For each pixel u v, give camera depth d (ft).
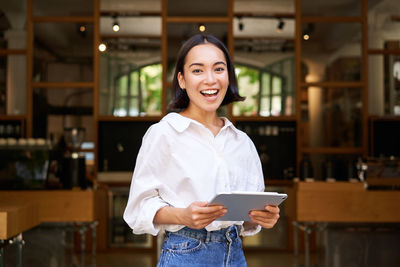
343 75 21.97
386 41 21.77
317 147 21.91
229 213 5.22
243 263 5.90
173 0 22.07
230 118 22.00
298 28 21.97
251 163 6.01
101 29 22.00
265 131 22.09
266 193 4.88
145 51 22.00
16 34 21.65
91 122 21.86
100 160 21.91
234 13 22.03
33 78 21.74
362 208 16.02
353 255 15.47
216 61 5.60
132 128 22.02
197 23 22.03
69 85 21.80
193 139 5.53
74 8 21.95
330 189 16.25
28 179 15.46
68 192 15.60
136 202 5.53
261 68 22.07
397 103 21.67
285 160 22.03
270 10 22.04
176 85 6.01
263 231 21.59
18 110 21.52
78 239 20.93
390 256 15.33
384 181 16.35
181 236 5.55
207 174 5.50
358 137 21.85
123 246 21.42
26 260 13.98
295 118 21.93
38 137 21.59
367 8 21.85
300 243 21.42
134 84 21.97
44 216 15.51
